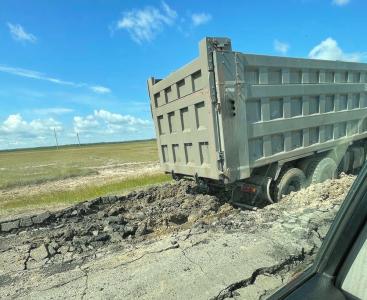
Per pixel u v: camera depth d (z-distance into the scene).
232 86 4.85
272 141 5.53
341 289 1.20
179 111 5.82
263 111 5.30
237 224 4.60
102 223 5.86
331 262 1.28
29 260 4.48
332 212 4.63
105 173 18.95
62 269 4.07
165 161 6.81
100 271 3.68
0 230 5.86
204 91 4.89
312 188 5.67
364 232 1.24
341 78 6.70
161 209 6.41
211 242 4.04
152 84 6.73
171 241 4.22
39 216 6.28
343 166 6.82
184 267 3.47
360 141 7.36
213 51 4.71
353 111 7.08
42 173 20.75
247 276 3.20
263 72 5.25
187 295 3.00
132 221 5.97
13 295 3.43
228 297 2.96
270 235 4.07
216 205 6.11
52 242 5.06
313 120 6.11
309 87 5.97
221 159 4.89
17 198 11.35
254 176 5.63
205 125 5.13
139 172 17.92
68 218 6.45
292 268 3.39
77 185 14.12
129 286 3.23
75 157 41.31
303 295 1.20
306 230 4.11
